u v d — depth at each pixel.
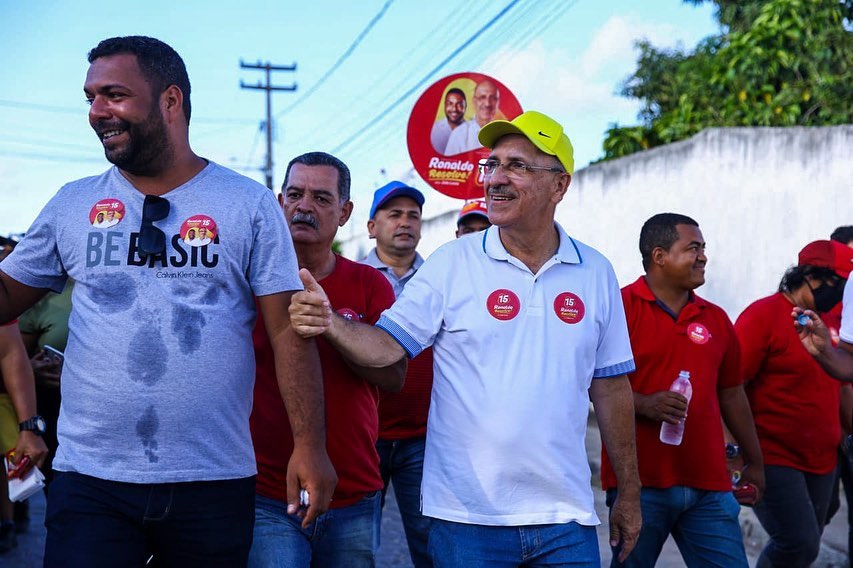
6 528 5.98
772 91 13.70
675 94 16.92
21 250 2.82
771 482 4.78
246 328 2.82
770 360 4.77
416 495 4.73
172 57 2.75
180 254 2.69
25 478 4.38
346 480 3.58
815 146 8.99
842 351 4.20
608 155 15.63
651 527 4.13
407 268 5.95
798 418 4.73
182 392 2.66
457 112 7.36
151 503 2.68
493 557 3.13
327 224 3.73
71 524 2.66
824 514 4.93
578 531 3.15
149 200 2.70
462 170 7.36
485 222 6.29
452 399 3.20
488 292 3.21
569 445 3.17
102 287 2.68
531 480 3.12
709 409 4.16
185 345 2.67
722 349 4.30
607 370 3.42
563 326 3.21
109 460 2.66
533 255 3.33
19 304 2.87
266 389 3.46
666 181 10.44
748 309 4.89
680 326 4.20
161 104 2.70
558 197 3.35
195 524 2.74
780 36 13.88
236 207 2.76
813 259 4.71
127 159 2.67
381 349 3.17
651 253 4.29
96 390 2.65
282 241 2.85
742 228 9.48
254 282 2.82
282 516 3.44
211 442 2.72
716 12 18.17
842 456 5.23
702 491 4.14
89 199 2.76
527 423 3.11
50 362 4.86
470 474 3.13
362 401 3.64
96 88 2.63
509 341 3.18
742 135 9.50
